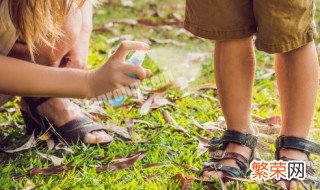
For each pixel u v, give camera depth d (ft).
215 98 7.89
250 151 6.06
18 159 6.48
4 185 5.94
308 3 5.57
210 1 5.70
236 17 5.70
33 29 5.41
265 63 8.94
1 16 5.55
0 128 7.13
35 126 6.92
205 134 6.97
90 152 6.55
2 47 5.79
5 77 5.19
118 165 6.23
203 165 6.07
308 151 5.90
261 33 5.65
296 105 5.84
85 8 6.69
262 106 7.68
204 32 5.84
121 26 10.48
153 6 11.47
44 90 5.16
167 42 9.79
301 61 5.74
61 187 5.94
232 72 5.87
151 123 7.17
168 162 6.31
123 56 4.98
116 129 6.95
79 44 6.63
